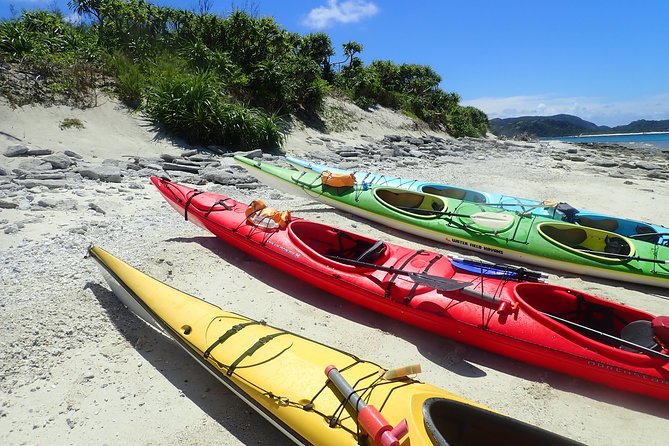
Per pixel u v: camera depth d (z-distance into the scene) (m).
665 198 13.87
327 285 5.99
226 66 17.42
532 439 3.32
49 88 13.74
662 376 4.53
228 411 4.18
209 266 6.61
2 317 4.93
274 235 6.50
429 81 33.50
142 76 15.41
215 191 10.12
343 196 9.38
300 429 3.54
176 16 18.02
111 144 12.90
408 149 20.44
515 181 15.47
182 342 4.53
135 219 7.97
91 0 16.98
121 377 4.44
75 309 5.21
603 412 4.59
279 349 4.16
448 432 3.59
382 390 3.61
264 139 15.53
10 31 14.80
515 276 5.66
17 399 4.07
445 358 5.21
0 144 11.19
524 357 5.05
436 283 5.13
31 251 6.35
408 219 8.70
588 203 12.98
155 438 3.85
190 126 14.16
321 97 21.53
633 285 7.46
